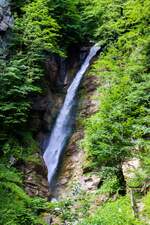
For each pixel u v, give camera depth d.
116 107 14.16
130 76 15.64
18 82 17.14
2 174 13.27
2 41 18.36
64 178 16.89
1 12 18.48
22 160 16.41
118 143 13.61
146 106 14.23
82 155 17.31
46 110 19.73
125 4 18.98
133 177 12.93
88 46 24.20
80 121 19.38
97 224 9.80
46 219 12.81
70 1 22.59
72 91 21.78
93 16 23.66
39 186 16.11
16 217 9.85
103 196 13.55
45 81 20.48
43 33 19.36
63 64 23.36
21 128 17.81
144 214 11.13
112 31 20.62
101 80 19.17
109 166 14.00
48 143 19.36
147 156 13.07
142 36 17.33
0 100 16.92
